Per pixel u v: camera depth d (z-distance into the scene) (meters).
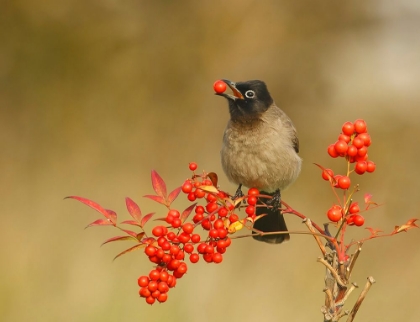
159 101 17.16
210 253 4.80
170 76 17.45
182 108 17.11
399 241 12.40
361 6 18.59
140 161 15.61
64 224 11.84
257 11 18.17
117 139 16.03
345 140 4.73
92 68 16.84
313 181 15.87
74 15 16.95
